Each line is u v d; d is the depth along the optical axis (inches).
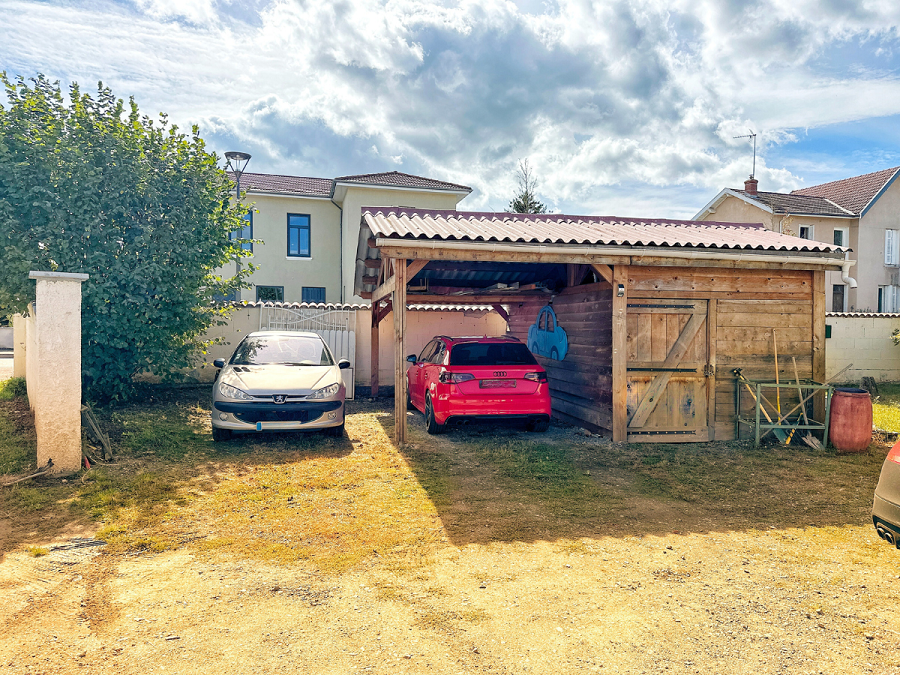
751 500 221.6
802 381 339.6
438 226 323.0
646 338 327.6
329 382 316.5
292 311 544.7
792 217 1032.2
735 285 334.3
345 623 126.8
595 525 191.9
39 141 343.3
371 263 407.2
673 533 185.5
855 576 153.6
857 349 644.1
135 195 379.2
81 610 131.6
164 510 201.0
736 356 334.6
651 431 327.0
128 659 112.3
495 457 284.0
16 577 147.7
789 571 156.6
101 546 169.5
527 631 123.9
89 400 396.2
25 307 354.0
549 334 437.4
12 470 239.0
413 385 421.1
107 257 370.9
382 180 854.5
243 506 207.3
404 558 163.0
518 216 396.8
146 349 395.5
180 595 139.6
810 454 298.2
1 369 674.2
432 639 120.5
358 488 231.6
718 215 1163.9
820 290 341.4
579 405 376.8
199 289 427.5
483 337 351.9
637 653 116.0
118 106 384.5
